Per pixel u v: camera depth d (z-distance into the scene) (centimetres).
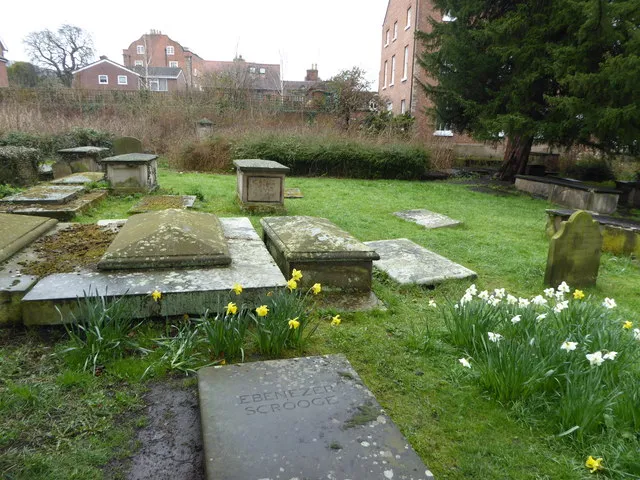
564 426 239
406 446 202
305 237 455
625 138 1164
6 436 218
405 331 365
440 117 1666
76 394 256
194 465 207
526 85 1327
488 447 229
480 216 951
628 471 211
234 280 357
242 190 835
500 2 1472
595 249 512
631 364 296
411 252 588
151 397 259
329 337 347
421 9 2464
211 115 2178
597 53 1202
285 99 2644
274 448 196
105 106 2300
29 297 310
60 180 980
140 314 328
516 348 281
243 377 253
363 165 1571
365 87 2662
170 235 397
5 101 2277
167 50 5753
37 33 4588
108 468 204
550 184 1234
